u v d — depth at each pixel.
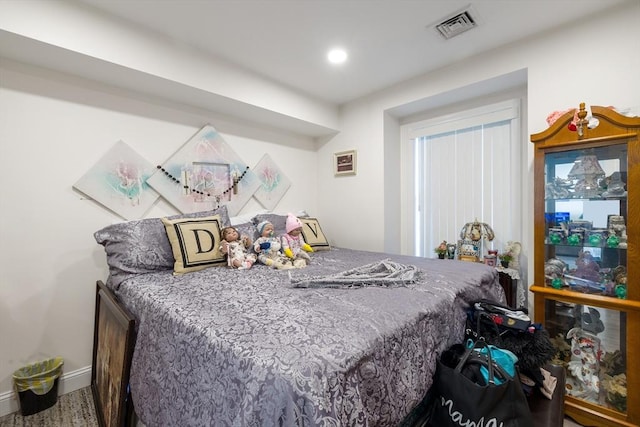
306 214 3.01
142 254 1.73
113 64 1.68
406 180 3.02
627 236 1.42
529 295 2.07
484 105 2.47
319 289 1.37
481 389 1.04
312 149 3.43
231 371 0.79
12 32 1.36
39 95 1.70
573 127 1.55
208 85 2.09
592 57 1.73
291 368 0.71
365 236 3.01
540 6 1.66
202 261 1.83
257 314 1.04
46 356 1.71
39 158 1.70
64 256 1.78
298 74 2.46
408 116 2.97
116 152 1.99
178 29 1.82
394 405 0.91
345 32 1.88
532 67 1.94
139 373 1.18
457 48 2.10
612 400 1.46
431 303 1.23
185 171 2.33
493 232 2.46
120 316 1.35
